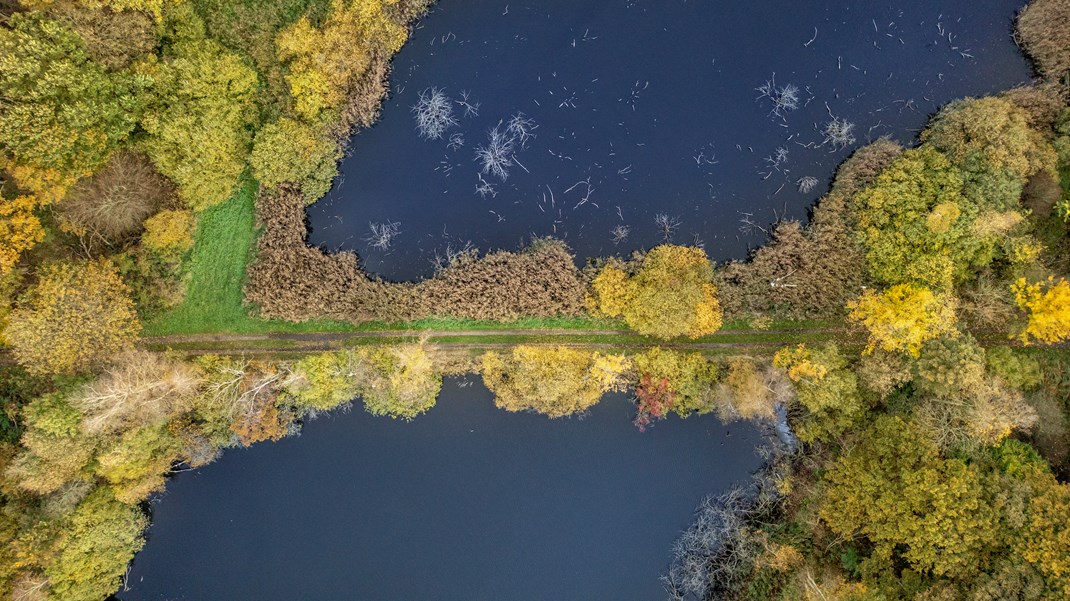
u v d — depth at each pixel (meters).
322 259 38.34
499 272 38.28
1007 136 34.34
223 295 38.38
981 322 36.41
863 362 35.56
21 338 32.22
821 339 38.25
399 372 37.34
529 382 37.00
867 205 36.62
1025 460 33.09
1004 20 38.50
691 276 37.06
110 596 38.38
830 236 37.16
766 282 37.91
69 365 33.44
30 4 32.03
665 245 38.25
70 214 34.34
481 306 38.28
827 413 36.00
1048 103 36.31
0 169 32.81
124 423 33.88
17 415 35.47
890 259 35.56
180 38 35.88
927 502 32.38
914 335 33.56
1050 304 32.50
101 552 35.22
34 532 32.97
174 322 38.22
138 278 36.91
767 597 37.03
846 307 36.97
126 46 33.50
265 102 37.19
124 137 34.41
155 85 34.44
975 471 32.28
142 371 33.84
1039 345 36.91
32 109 30.78
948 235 34.22
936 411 33.44
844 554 35.50
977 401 32.34
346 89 37.25
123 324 34.31
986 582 30.94
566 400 37.59
